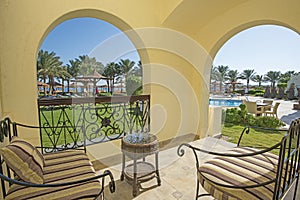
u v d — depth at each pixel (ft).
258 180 4.44
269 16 8.66
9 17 6.43
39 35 7.06
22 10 6.64
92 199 4.02
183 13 9.86
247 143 11.62
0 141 4.97
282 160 4.02
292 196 6.28
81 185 4.28
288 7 8.07
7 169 5.04
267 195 4.03
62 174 4.75
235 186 4.30
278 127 15.70
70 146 8.84
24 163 4.02
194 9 9.68
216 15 10.57
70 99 8.23
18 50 6.70
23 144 4.52
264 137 12.92
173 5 9.44
